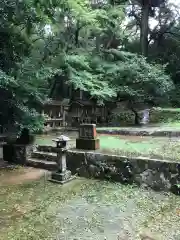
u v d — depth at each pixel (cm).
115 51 1142
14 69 634
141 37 1445
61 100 1020
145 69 990
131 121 1109
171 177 399
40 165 570
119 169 456
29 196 400
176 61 1471
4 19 595
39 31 880
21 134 639
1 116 642
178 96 1277
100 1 1197
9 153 626
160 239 272
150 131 727
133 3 1466
